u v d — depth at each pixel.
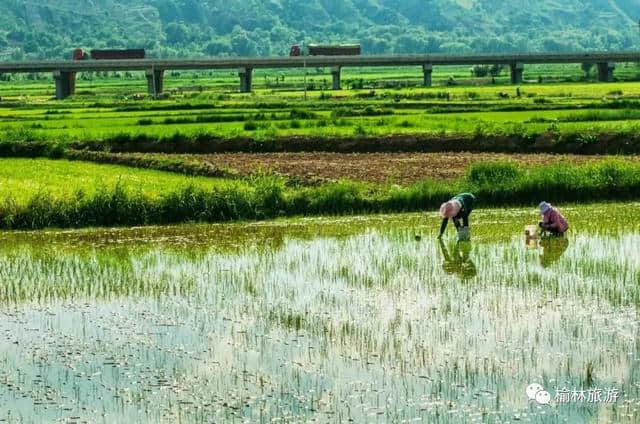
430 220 33.91
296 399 16.27
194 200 35.31
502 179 37.19
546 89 123.88
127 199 35.12
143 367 18.05
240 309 21.92
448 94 109.25
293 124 67.38
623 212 34.34
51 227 34.50
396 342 19.09
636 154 51.09
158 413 15.87
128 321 21.16
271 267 26.44
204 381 17.22
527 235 29.09
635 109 71.69
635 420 15.14
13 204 34.88
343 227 32.84
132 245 30.59
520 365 17.59
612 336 19.17
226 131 60.38
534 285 23.45
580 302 21.73
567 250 27.61
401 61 154.75
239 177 44.44
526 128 55.28
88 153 54.88
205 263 27.30
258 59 151.75
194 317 21.33
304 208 36.03
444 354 18.30
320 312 21.50
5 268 27.11
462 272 25.12
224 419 15.54
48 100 137.62
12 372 17.91
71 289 24.28
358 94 118.19
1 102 125.31
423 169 45.06
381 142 56.53
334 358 18.23
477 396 16.22
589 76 177.38
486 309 21.38
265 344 19.20
